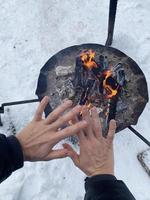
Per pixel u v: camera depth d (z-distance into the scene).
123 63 1.23
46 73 1.21
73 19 1.66
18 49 1.58
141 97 1.19
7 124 1.39
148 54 1.55
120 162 1.29
